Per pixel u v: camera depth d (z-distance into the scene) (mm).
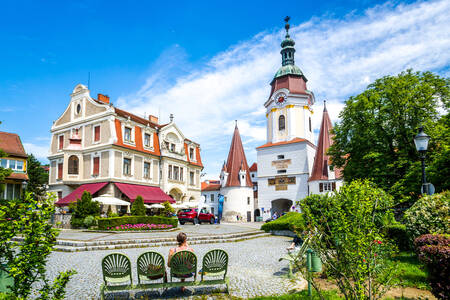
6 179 30719
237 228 25719
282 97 54656
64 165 32719
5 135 32875
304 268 8477
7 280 4871
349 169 25141
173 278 8750
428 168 18328
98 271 9844
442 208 9023
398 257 9789
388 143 23859
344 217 5242
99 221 21406
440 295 5906
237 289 7598
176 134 40625
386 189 21234
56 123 37219
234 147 57750
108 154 31250
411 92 22359
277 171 52375
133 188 32094
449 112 21875
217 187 66875
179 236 7523
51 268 10375
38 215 4879
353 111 25391
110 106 31844
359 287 4652
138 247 15648
